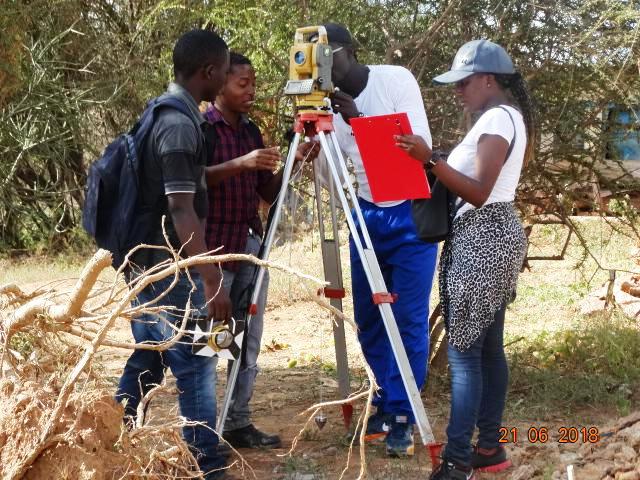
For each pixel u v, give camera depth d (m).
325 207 6.33
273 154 3.97
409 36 5.30
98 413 2.71
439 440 4.46
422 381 4.33
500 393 3.88
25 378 2.77
